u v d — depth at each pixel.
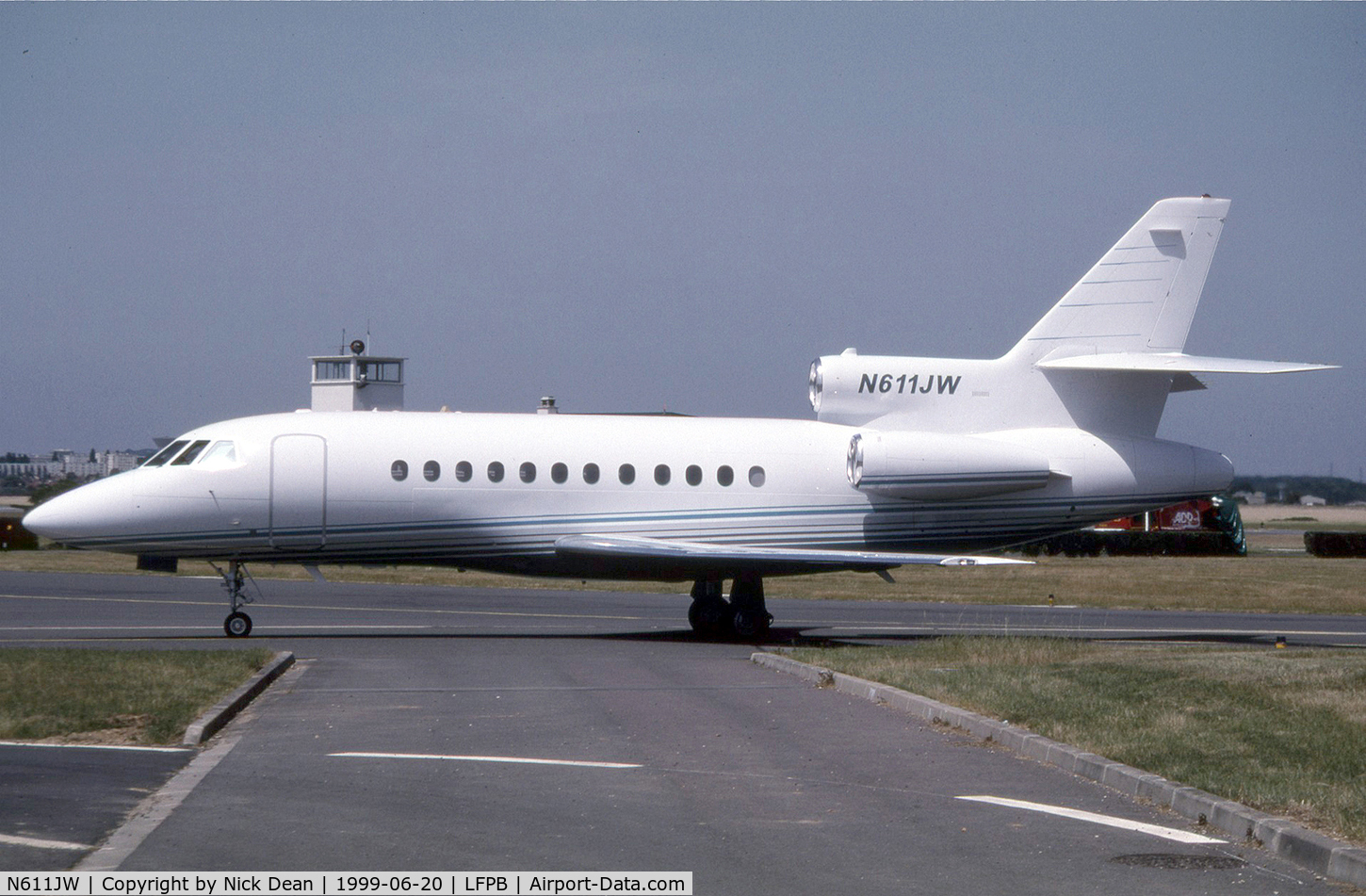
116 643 33.38
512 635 37.34
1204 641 38.97
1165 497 38.75
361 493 35.69
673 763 17.34
